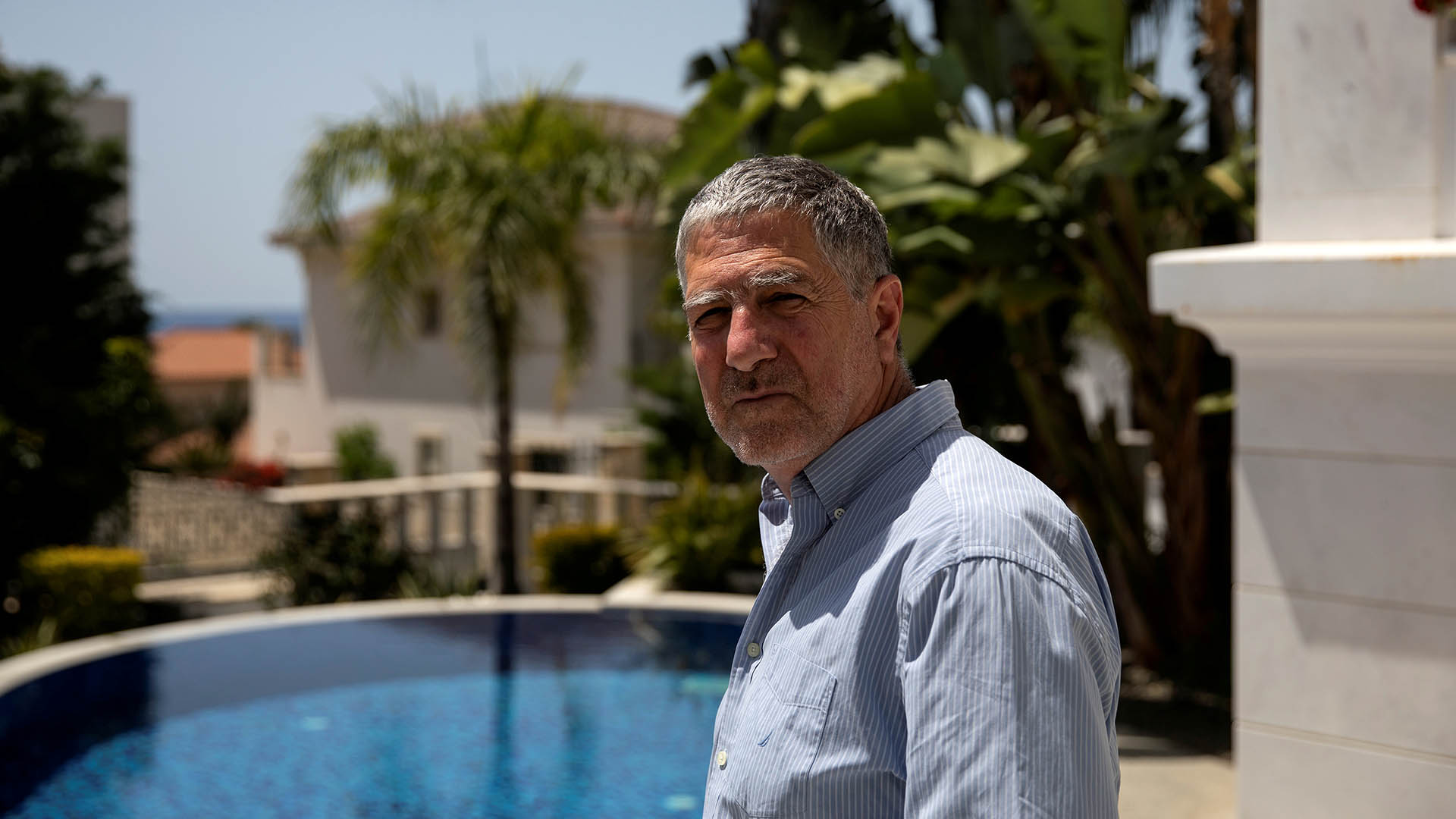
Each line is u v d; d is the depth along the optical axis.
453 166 10.83
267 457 23.56
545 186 11.09
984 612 1.26
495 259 10.69
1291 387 3.70
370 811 5.96
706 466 12.31
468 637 9.02
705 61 11.01
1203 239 8.41
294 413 22.67
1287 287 3.49
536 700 7.75
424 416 20.31
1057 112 8.39
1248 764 3.81
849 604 1.39
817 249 1.51
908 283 7.36
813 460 1.54
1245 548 3.81
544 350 18.48
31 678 7.55
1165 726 6.38
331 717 7.39
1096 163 6.59
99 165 12.18
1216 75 7.91
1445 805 3.45
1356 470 3.59
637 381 12.63
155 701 7.59
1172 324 7.56
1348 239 3.82
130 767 6.54
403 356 20.08
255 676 8.11
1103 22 6.70
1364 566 3.58
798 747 1.38
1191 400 7.66
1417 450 3.48
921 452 1.48
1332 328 3.50
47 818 5.82
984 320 8.61
